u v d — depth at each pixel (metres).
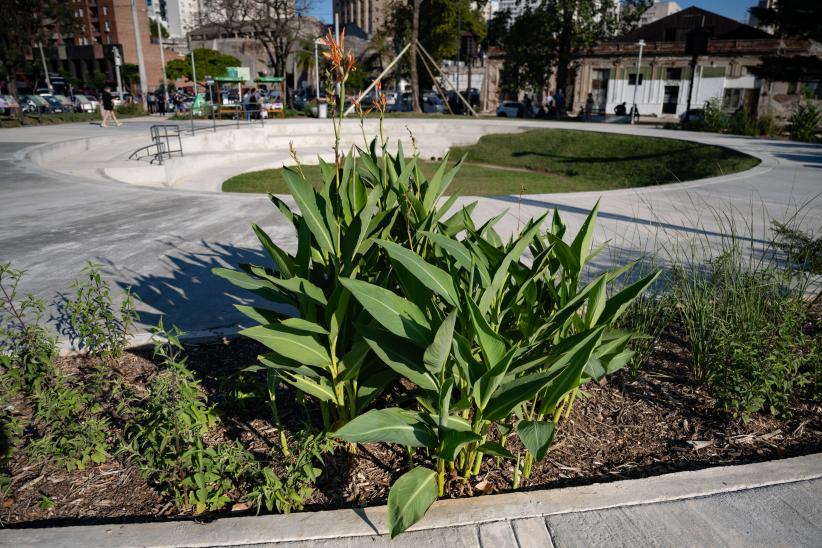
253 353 3.96
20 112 24.17
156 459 2.58
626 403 3.43
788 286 4.39
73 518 2.48
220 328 4.32
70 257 6.32
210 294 5.22
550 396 2.50
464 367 2.36
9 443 2.86
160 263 6.15
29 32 25.38
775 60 28.06
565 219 8.35
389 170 3.18
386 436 2.28
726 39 43.34
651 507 2.46
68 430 2.82
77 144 16.19
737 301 4.04
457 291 2.50
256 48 54.66
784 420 3.26
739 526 2.36
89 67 79.81
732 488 2.58
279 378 2.96
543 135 24.05
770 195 10.36
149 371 3.70
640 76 44.94
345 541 2.26
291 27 39.31
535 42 39.91
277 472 2.69
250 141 21.31
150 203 9.41
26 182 11.10
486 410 2.42
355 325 2.57
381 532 2.29
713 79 42.72
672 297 4.32
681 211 9.02
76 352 3.95
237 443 2.65
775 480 2.64
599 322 2.80
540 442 2.12
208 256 6.45
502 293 2.82
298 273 2.80
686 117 28.20
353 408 2.83
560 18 38.88
